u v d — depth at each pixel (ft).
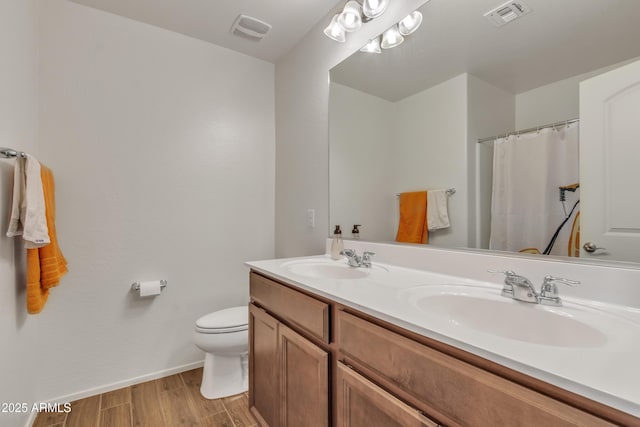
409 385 2.30
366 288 3.30
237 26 6.44
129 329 6.13
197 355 6.86
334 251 5.38
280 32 6.66
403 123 4.69
